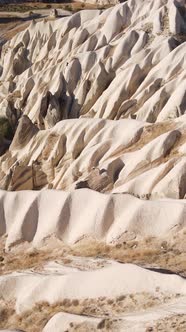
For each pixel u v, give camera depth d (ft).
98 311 136.87
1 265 183.73
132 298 135.95
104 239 178.19
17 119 351.87
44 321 140.67
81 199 187.73
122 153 244.42
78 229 183.93
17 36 473.67
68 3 651.66
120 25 376.27
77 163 248.73
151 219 172.96
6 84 406.00
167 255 161.38
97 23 395.55
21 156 287.28
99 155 248.11
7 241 192.54
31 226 192.34
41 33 444.14
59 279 148.25
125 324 122.31
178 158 210.59
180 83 281.13
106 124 268.00
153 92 291.99
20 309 148.46
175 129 232.32
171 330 115.75
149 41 340.18
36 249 187.11
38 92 354.13
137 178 212.43
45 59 411.75
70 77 343.05
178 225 168.45
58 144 270.26
